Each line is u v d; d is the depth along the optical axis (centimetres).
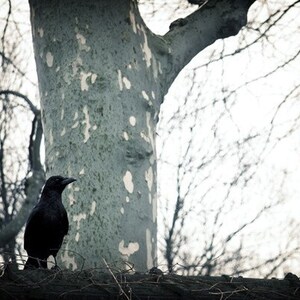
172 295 1114
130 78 1391
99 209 1329
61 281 1088
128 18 1410
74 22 1395
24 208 2258
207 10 1562
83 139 1352
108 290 1093
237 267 2422
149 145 1385
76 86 1373
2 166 2405
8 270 1073
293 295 1153
